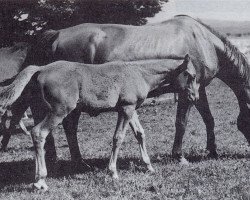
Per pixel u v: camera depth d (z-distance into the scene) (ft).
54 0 68.08
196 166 33.53
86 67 29.25
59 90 28.12
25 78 27.94
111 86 29.37
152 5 72.90
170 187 27.71
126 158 37.93
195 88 32.32
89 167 34.17
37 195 26.63
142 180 29.53
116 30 33.94
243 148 42.11
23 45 41.55
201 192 26.30
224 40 37.70
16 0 66.33
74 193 26.99
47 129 28.17
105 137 54.19
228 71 38.14
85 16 70.13
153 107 78.07
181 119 34.81
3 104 27.73
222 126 56.24
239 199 25.05
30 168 35.40
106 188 27.81
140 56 33.50
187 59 31.45
